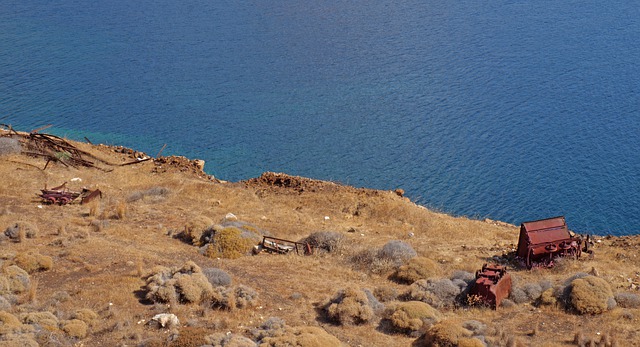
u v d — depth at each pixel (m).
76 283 26.66
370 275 30.72
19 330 20.98
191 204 42.12
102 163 50.19
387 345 22.89
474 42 156.88
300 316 25.11
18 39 155.88
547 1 191.38
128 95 124.56
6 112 108.69
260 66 144.88
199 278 26.08
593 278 26.62
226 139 104.31
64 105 115.75
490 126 107.75
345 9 194.12
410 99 122.12
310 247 33.91
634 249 33.78
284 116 115.50
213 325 23.17
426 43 157.50
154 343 21.34
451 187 83.12
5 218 35.34
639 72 132.75
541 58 143.38
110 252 30.58
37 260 27.98
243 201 43.16
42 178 44.81
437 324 22.86
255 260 31.88
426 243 36.22
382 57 148.25
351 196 43.16
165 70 141.25
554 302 26.19
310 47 158.00
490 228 40.59
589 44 152.12
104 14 186.25
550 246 31.30
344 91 127.50
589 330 23.91
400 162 93.25
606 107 116.12
